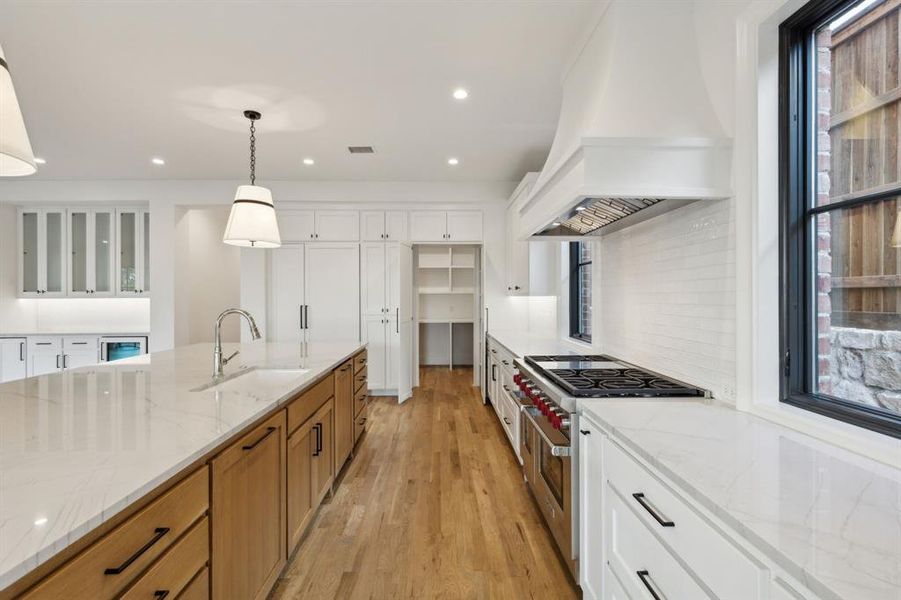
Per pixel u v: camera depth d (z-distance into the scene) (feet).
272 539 5.63
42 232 17.89
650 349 7.47
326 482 8.37
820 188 4.58
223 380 6.88
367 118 11.03
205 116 10.89
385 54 8.13
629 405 5.40
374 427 13.70
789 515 2.65
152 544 3.22
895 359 3.83
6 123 3.74
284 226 17.56
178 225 17.38
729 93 5.36
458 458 11.06
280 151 13.57
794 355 4.80
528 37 7.55
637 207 6.48
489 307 17.34
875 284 4.02
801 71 4.74
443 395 18.17
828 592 1.99
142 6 6.75
